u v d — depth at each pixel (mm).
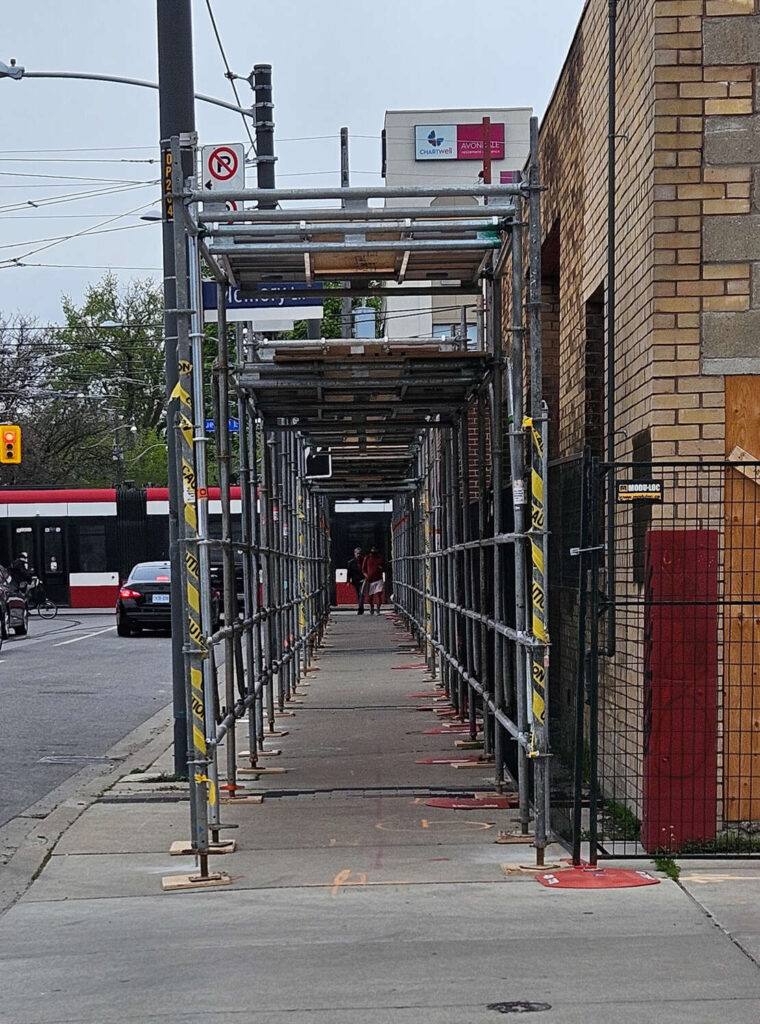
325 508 29625
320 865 7305
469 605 11891
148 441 74000
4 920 6434
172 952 5762
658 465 6887
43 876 7301
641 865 7094
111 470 69375
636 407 8258
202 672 7129
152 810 9164
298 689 16688
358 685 17094
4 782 10773
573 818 7195
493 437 9391
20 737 13391
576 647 7531
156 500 40156
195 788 7043
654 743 7383
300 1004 5004
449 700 14383
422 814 8648
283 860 7461
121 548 40031
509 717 9594
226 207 8266
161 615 27938
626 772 8180
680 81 7816
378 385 10234
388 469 21797
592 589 6863
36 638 28078
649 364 7863
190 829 8070
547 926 5961
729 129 7805
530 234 7492
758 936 5758
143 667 20906
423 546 19391
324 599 28875
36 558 40094
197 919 6297
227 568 9094
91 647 25172
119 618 28234
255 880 7031
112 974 5488
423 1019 4793
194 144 7598
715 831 7395
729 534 7719
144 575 28609
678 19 7816
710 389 7785
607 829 8078
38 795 10188
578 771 7043
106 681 18828
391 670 19109
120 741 13133
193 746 7043
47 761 11883
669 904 6305
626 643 8258
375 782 9891
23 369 62438
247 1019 4863
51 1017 4988
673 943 5664
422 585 19672
